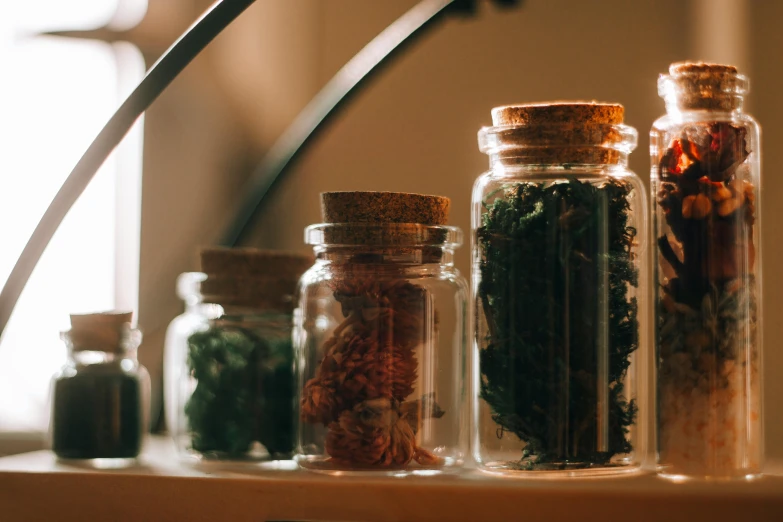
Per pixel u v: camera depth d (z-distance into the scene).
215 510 0.51
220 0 0.56
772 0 0.79
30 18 1.01
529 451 0.51
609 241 0.51
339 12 0.94
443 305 0.53
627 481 0.50
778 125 0.78
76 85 1.00
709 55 0.83
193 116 0.96
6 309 0.56
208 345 0.56
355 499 0.50
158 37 0.99
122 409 0.56
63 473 0.53
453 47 0.91
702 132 0.51
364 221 0.52
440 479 0.51
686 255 0.51
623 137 0.52
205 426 0.56
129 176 0.97
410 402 0.52
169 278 0.95
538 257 0.51
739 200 0.51
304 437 0.53
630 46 0.86
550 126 0.51
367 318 0.52
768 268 0.77
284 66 0.95
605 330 0.51
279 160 0.68
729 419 0.51
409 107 0.92
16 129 1.00
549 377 0.51
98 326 0.57
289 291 0.57
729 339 0.51
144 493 0.52
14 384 0.98
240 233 0.67
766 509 0.48
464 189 0.90
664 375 0.51
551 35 0.88
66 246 0.98
